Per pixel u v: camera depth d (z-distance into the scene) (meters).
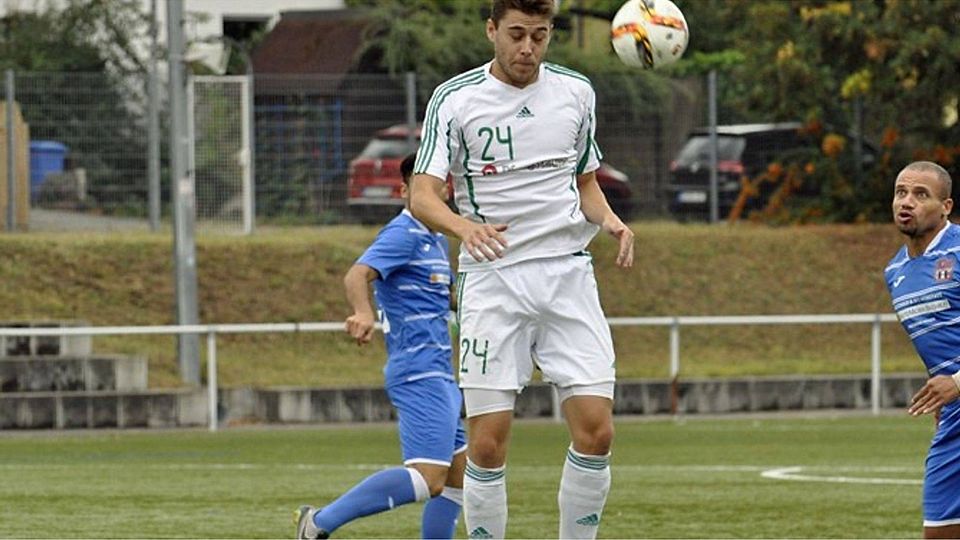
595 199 31.36
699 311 102.94
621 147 109.19
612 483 55.31
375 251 35.16
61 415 81.06
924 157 112.56
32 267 96.25
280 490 53.50
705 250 106.75
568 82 30.66
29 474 59.06
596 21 153.38
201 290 96.75
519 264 30.28
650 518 45.94
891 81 108.12
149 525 44.50
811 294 105.19
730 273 105.56
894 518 45.81
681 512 47.28
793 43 109.81
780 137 113.31
